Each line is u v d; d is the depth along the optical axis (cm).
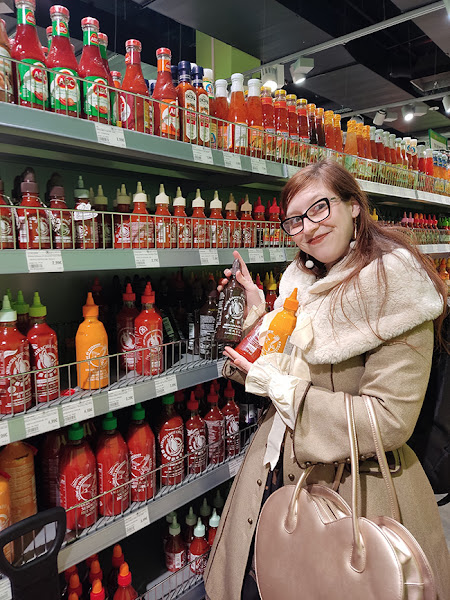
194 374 160
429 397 137
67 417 122
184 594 165
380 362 100
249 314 154
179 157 141
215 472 174
